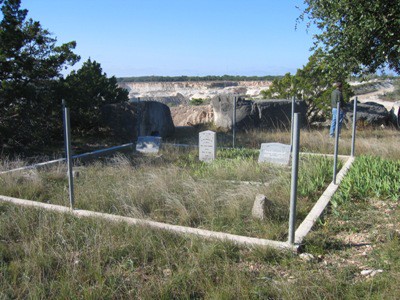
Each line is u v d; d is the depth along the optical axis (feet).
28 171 28.25
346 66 27.22
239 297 11.66
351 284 12.20
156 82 322.55
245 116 51.90
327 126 54.60
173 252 14.69
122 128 48.91
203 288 12.19
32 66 40.22
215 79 347.36
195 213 19.40
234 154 36.65
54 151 40.81
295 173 14.78
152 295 11.93
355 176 23.58
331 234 16.48
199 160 34.71
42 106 41.52
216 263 13.82
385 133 46.65
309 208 20.08
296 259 14.24
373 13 22.40
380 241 15.49
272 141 42.29
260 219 18.13
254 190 21.47
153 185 23.00
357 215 18.54
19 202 21.68
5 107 39.14
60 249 14.96
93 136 50.47
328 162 29.43
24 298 12.01
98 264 13.50
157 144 38.88
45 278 12.95
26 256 14.56
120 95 58.85
